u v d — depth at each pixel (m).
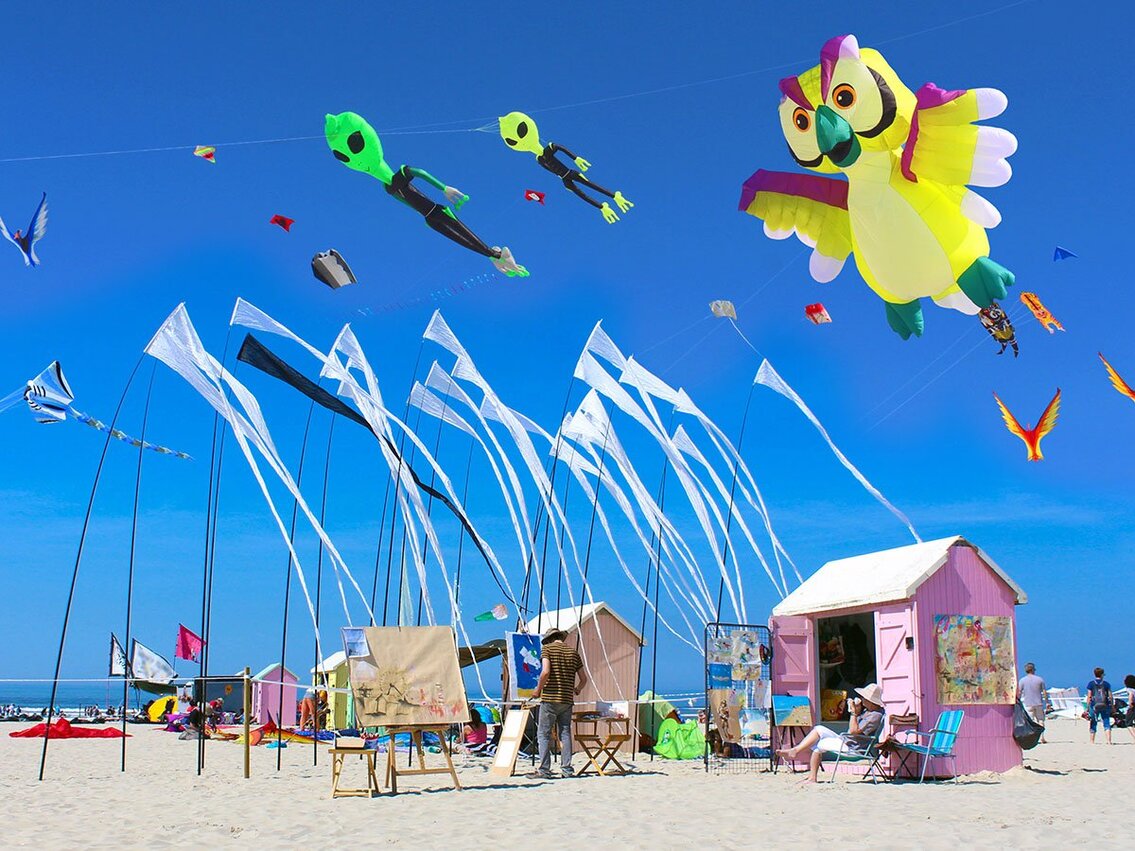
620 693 19.06
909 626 14.01
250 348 15.26
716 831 8.79
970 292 10.40
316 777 14.12
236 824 9.30
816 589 15.85
